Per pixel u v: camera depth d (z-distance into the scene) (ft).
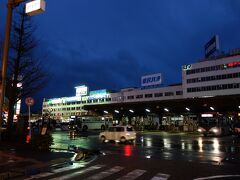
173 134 140.36
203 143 86.99
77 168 39.24
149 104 165.78
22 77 76.74
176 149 68.44
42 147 58.54
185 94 293.43
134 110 189.47
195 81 287.28
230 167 40.29
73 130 152.35
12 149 58.49
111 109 189.47
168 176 33.27
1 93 36.24
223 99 137.49
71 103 441.68
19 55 74.90
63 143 87.30
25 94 77.97
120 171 36.78
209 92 274.57
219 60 271.69
